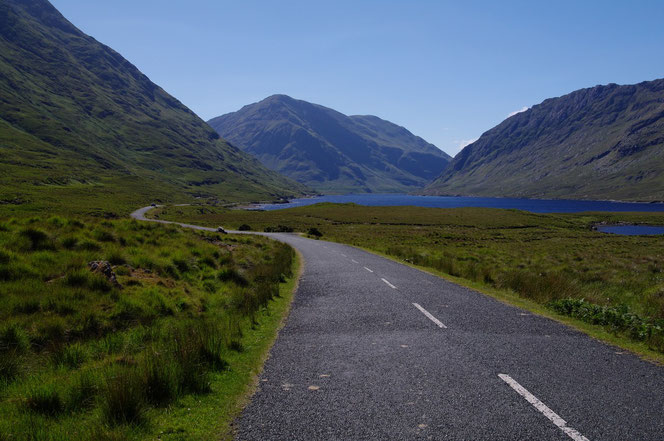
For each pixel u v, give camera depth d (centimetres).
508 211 10125
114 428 398
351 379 526
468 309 945
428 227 7231
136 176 19775
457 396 466
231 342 691
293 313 952
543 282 1231
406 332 748
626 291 1341
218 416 431
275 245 2655
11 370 546
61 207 7438
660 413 421
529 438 373
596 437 373
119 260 1122
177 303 941
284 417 425
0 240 975
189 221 8069
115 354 639
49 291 791
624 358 597
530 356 605
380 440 374
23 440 377
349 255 2456
